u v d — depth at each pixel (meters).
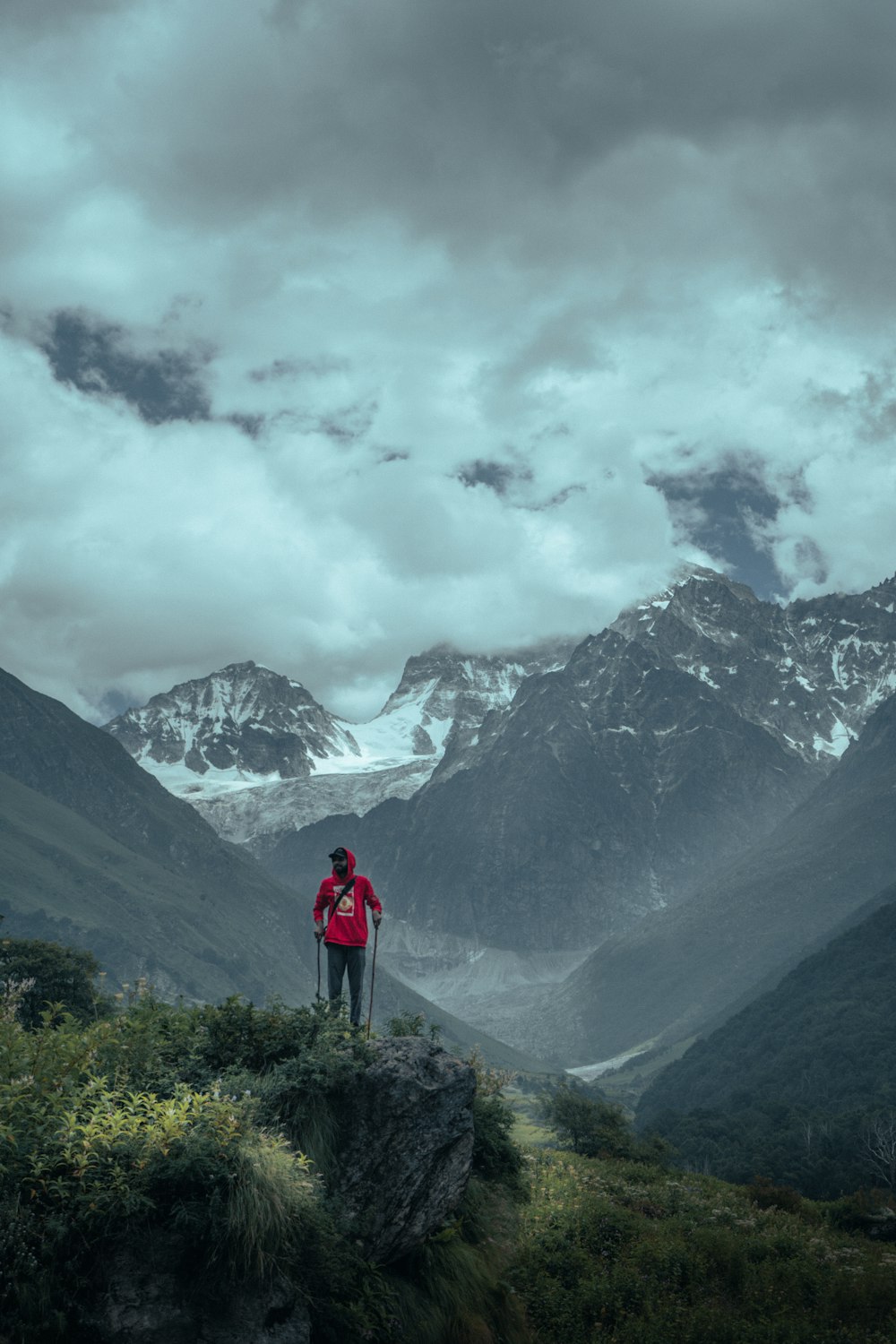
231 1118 10.14
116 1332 9.00
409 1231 11.78
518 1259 16.08
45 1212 9.30
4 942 26.47
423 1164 11.73
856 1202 37.69
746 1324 16.62
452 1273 12.88
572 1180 25.52
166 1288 9.34
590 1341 14.77
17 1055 10.80
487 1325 12.91
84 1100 10.36
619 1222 21.16
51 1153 9.55
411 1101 11.84
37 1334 8.72
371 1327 10.67
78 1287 9.15
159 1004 14.64
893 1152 115.69
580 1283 16.52
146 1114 10.27
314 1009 13.36
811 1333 16.98
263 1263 9.75
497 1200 16.08
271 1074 11.87
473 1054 17.81
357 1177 11.52
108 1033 11.71
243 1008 12.98
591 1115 61.47
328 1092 11.88
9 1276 8.91
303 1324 9.94
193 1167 9.63
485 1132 16.39
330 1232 10.80
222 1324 9.39
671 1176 35.88
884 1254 25.55
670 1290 18.19
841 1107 177.88
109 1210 9.29
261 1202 9.77
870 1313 18.92
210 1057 12.47
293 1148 11.38
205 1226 9.55
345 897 14.79
